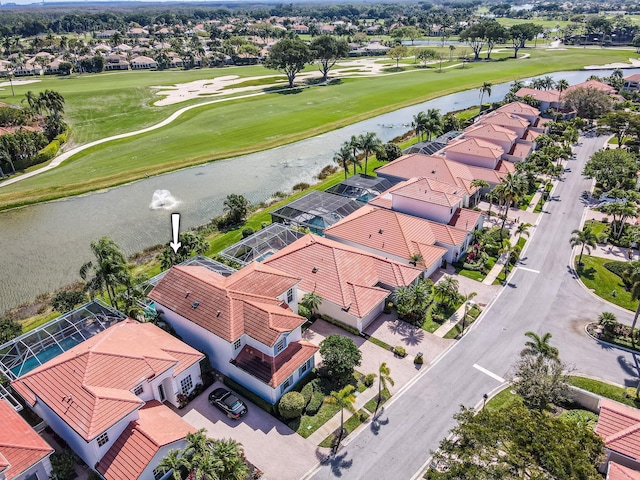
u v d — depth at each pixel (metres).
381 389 43.00
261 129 129.62
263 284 48.59
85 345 42.31
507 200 70.00
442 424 39.34
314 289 52.41
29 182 97.00
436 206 67.94
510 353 47.22
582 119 121.38
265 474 35.34
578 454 28.69
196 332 45.53
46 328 47.38
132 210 84.50
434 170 81.50
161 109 154.12
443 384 43.44
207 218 80.38
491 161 86.75
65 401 36.00
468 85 179.38
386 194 77.38
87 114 150.00
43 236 76.31
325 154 111.62
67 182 95.19
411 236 62.16
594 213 77.06
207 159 107.88
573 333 50.00
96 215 83.00
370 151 93.19
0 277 65.06
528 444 29.89
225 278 51.03
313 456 36.75
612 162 81.50
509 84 182.75
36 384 37.97
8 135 105.25
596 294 56.47
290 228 67.81
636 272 47.06
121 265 49.91
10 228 79.19
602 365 45.47
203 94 175.50
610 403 37.97
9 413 37.25
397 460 36.31
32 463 33.19
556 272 61.09
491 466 29.19
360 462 36.22
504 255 65.38
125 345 41.28
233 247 63.72
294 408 39.19
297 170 102.00
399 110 149.50
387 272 55.16
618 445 33.25
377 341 49.09
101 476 34.16
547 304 54.78
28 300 59.69
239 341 43.03
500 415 32.47
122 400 35.84
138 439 34.78
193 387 43.06
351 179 84.75
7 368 43.38
